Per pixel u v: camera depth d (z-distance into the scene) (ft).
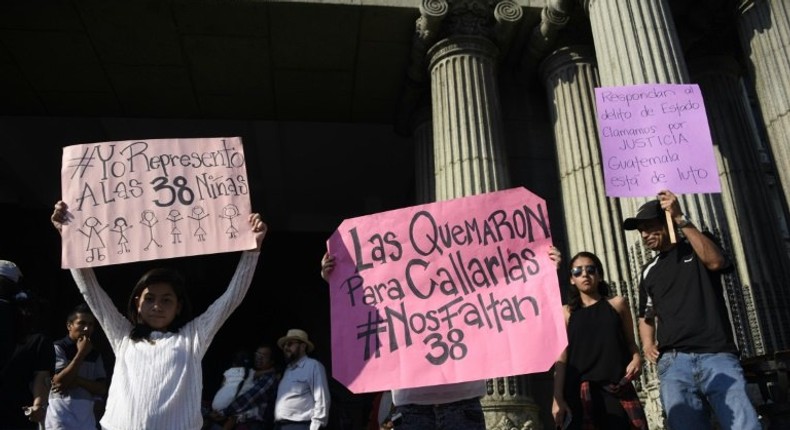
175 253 13.14
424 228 14.46
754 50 28.45
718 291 13.55
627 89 16.52
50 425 17.97
